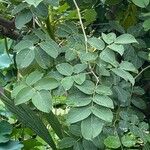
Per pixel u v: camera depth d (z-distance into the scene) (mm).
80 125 738
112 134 815
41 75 736
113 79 810
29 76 734
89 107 696
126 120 842
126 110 900
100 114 684
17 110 868
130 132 853
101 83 755
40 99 697
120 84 862
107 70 757
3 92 868
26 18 767
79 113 693
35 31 794
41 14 769
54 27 915
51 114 876
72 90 735
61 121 941
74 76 726
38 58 756
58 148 833
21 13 771
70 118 692
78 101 705
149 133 884
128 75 748
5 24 936
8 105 875
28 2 703
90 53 746
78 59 792
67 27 860
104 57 739
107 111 688
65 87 712
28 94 707
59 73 752
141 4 852
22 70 868
